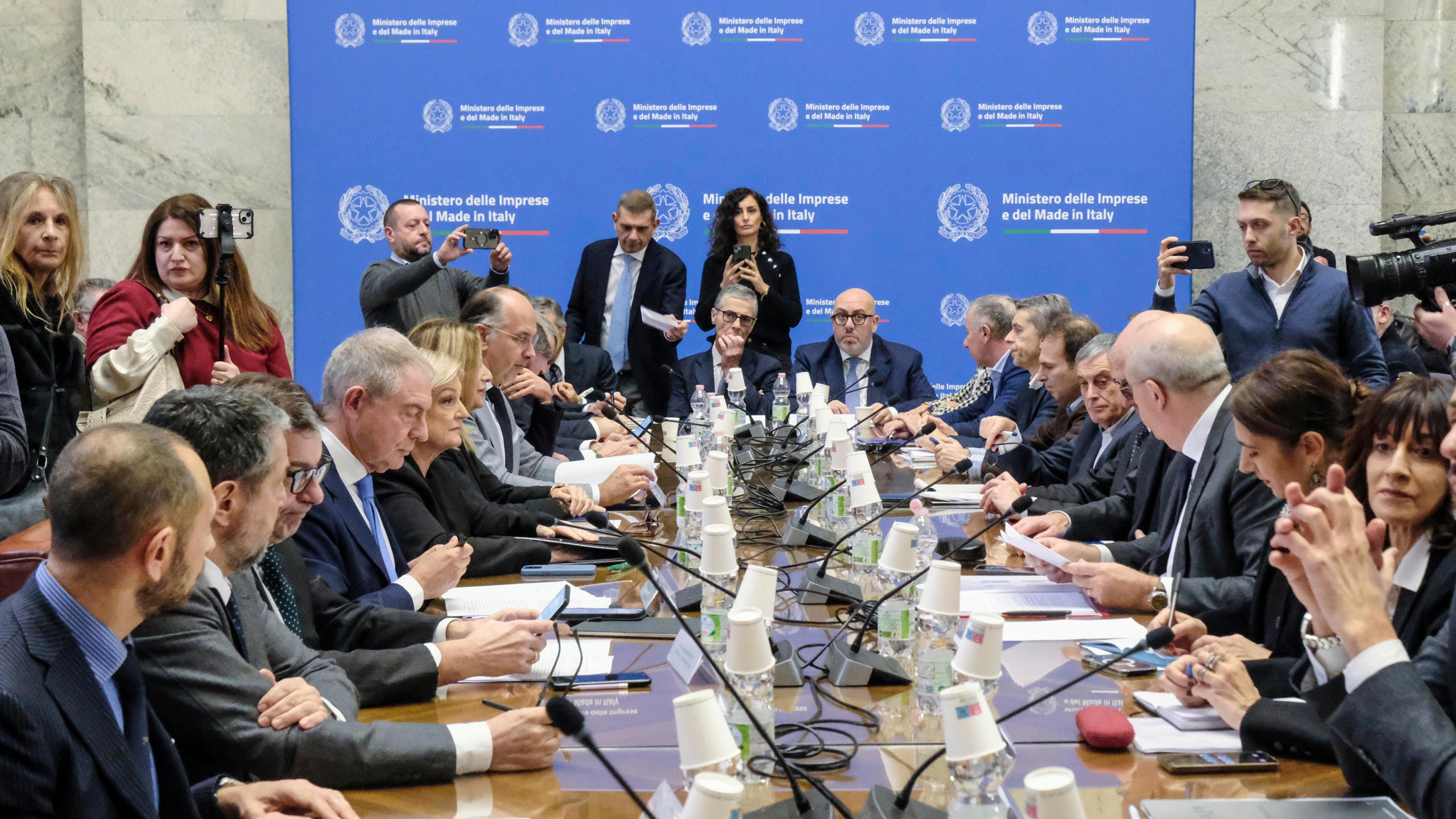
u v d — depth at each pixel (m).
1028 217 7.02
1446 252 2.62
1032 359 4.90
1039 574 2.75
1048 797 1.14
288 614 2.23
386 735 1.68
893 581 2.14
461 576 2.77
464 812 1.56
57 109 7.30
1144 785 1.58
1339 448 2.16
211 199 7.14
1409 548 1.84
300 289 6.96
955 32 6.93
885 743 1.73
